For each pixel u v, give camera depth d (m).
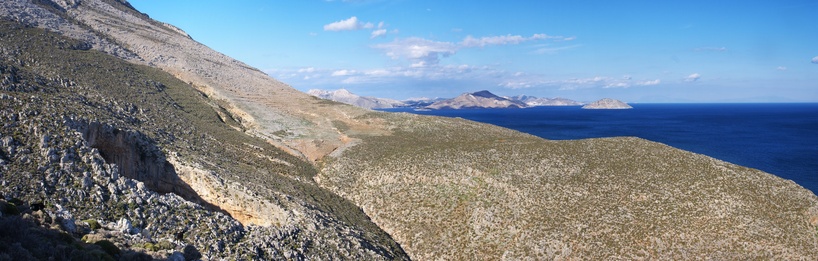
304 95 146.75
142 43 132.12
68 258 21.34
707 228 51.03
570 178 62.69
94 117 51.81
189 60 135.75
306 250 43.03
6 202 25.64
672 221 52.50
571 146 73.44
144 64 116.50
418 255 54.88
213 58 156.25
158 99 86.25
